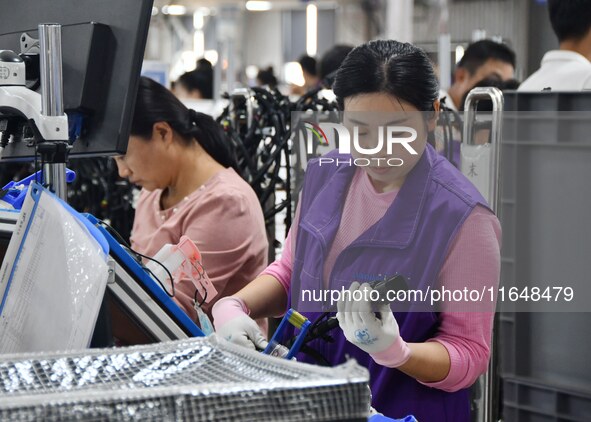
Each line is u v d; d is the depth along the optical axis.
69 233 1.07
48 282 1.08
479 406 1.80
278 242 2.86
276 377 0.85
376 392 1.53
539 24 13.04
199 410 0.77
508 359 2.02
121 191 3.40
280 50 17.61
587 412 1.91
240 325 1.50
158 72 4.88
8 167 3.59
